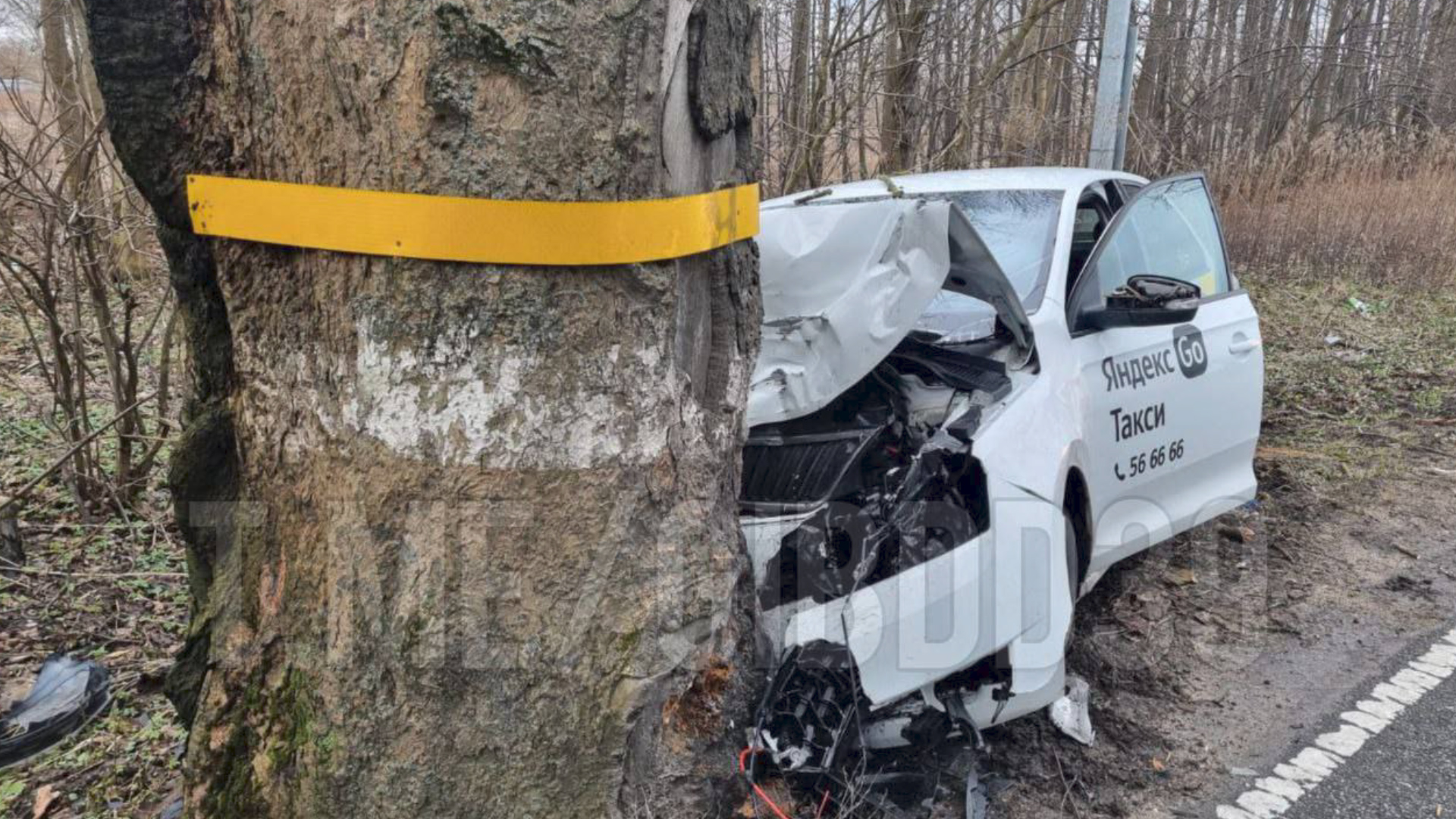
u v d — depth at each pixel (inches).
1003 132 387.2
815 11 348.5
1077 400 121.9
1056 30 414.0
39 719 113.2
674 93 68.5
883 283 114.5
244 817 75.7
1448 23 655.8
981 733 109.5
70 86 160.6
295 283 70.1
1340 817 104.2
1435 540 178.1
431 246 65.1
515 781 71.4
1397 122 608.1
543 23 62.7
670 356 72.9
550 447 68.6
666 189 69.7
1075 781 108.5
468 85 62.9
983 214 148.4
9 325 245.8
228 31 67.8
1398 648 140.7
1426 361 298.8
